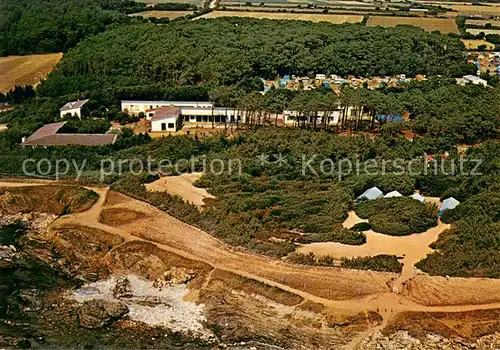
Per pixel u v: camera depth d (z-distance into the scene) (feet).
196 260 302.66
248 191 370.53
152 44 613.52
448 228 326.65
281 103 485.97
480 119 458.50
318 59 616.80
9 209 365.81
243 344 251.80
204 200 363.35
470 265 289.53
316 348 248.32
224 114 497.87
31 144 432.25
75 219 345.72
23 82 606.55
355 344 248.93
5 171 404.16
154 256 309.83
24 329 260.42
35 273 304.91
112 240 323.98
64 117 489.67
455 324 255.70
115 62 579.07
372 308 264.72
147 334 258.37
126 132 460.14
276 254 302.66
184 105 514.27
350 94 482.69
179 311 272.92
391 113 469.98
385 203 345.31
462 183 366.84
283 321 262.67
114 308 271.90
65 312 272.92
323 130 468.75
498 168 383.65
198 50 597.52
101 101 517.96
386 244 312.71
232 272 291.38
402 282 280.51
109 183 387.96
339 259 297.33
